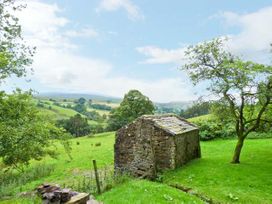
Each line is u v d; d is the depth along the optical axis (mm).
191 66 27172
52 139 43625
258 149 34406
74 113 175125
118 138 29719
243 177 22609
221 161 28422
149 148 27500
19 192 21688
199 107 28219
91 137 85938
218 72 25844
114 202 18656
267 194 19219
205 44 26531
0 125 30547
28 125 35125
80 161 42188
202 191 20578
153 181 26312
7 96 31641
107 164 38438
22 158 35531
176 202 18000
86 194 12555
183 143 28766
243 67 23391
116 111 97250
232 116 27969
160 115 31625
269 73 23297
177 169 26672
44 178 32750
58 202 11570
